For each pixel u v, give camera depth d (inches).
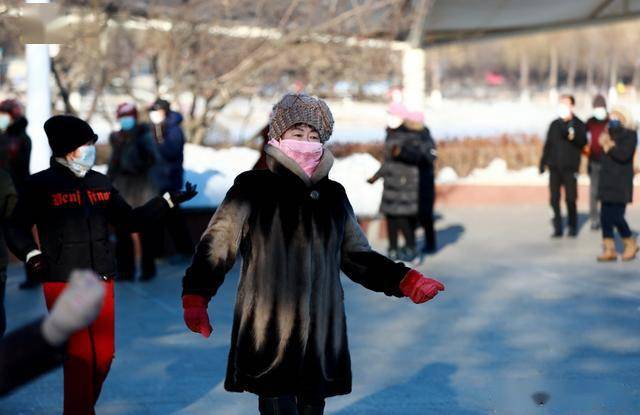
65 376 299.7
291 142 242.5
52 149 312.3
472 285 615.2
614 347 445.7
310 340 237.5
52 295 307.9
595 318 511.8
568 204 832.9
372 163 821.2
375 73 1149.7
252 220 238.8
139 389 377.7
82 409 299.0
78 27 983.0
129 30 1057.5
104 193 316.2
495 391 374.0
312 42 1096.8
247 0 1055.6
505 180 1194.6
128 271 632.4
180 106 1155.9
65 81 1047.6
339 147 1242.0
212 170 784.3
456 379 392.2
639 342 455.8
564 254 743.7
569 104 821.2
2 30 927.7
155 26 1047.6
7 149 574.9
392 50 1179.3
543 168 837.8
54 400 363.3
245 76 1103.0
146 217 313.9
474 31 1409.9
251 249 239.1
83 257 308.7
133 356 431.8
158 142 661.3
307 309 237.0
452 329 488.7
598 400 361.1
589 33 4968.0
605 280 627.5
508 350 442.3
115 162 627.8
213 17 1049.5
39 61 695.1
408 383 386.9
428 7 1147.3
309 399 237.6
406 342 460.4
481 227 913.5
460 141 1443.2
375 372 404.2
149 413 346.0
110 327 308.7
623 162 684.1
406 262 694.5
